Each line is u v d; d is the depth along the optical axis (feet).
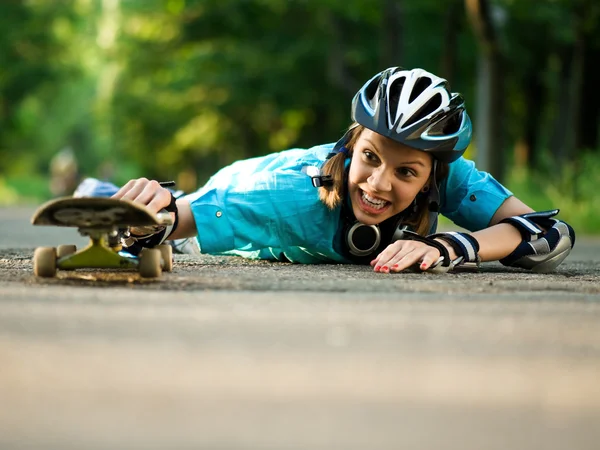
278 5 72.84
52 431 3.56
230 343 6.24
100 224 10.59
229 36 75.77
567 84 63.21
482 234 14.17
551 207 43.34
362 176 13.47
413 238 13.46
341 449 3.40
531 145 74.59
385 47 54.70
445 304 9.27
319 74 73.31
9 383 4.62
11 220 45.88
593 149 62.80
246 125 86.63
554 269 15.33
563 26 56.44
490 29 41.55
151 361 5.41
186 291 9.98
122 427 3.65
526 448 3.48
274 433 3.60
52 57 112.78
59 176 99.30
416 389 4.70
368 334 6.89
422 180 13.58
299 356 5.73
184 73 78.38
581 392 4.71
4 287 9.93
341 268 13.74
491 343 6.52
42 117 154.71
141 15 82.58
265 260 15.39
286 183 13.98
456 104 13.33
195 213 13.80
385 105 13.07
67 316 7.59
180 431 3.60
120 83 99.60
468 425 3.85
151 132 101.65
